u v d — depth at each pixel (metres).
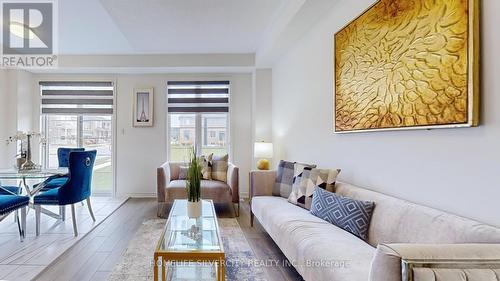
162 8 3.28
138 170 5.56
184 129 5.67
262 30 4.09
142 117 5.54
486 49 1.38
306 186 2.79
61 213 3.88
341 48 2.63
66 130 5.61
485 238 1.23
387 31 2.02
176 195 4.16
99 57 5.04
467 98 1.43
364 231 1.95
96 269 2.44
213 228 2.37
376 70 2.15
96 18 3.59
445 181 1.62
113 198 5.37
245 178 5.59
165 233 2.18
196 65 5.09
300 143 3.74
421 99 1.72
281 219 2.43
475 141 1.44
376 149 2.22
